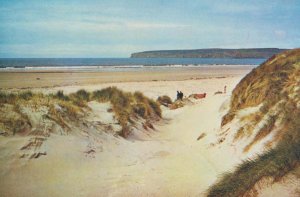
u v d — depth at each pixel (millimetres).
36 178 8672
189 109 20234
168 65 111938
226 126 12391
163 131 16484
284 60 13633
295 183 6070
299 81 11414
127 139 13625
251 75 14633
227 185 7285
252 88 13602
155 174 9484
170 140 14344
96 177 9148
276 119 10227
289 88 11500
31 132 10211
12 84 40625
